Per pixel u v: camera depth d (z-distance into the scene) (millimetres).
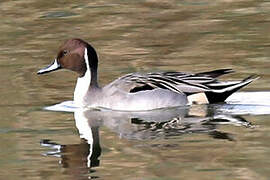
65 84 18016
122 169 12414
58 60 17062
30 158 13141
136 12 24047
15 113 15922
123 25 22688
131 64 19109
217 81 16375
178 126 14789
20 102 16672
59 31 22344
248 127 14477
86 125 15039
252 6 24188
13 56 20188
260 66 18500
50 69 17125
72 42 16969
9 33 22375
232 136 13914
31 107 16312
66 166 12680
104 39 21344
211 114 15578
